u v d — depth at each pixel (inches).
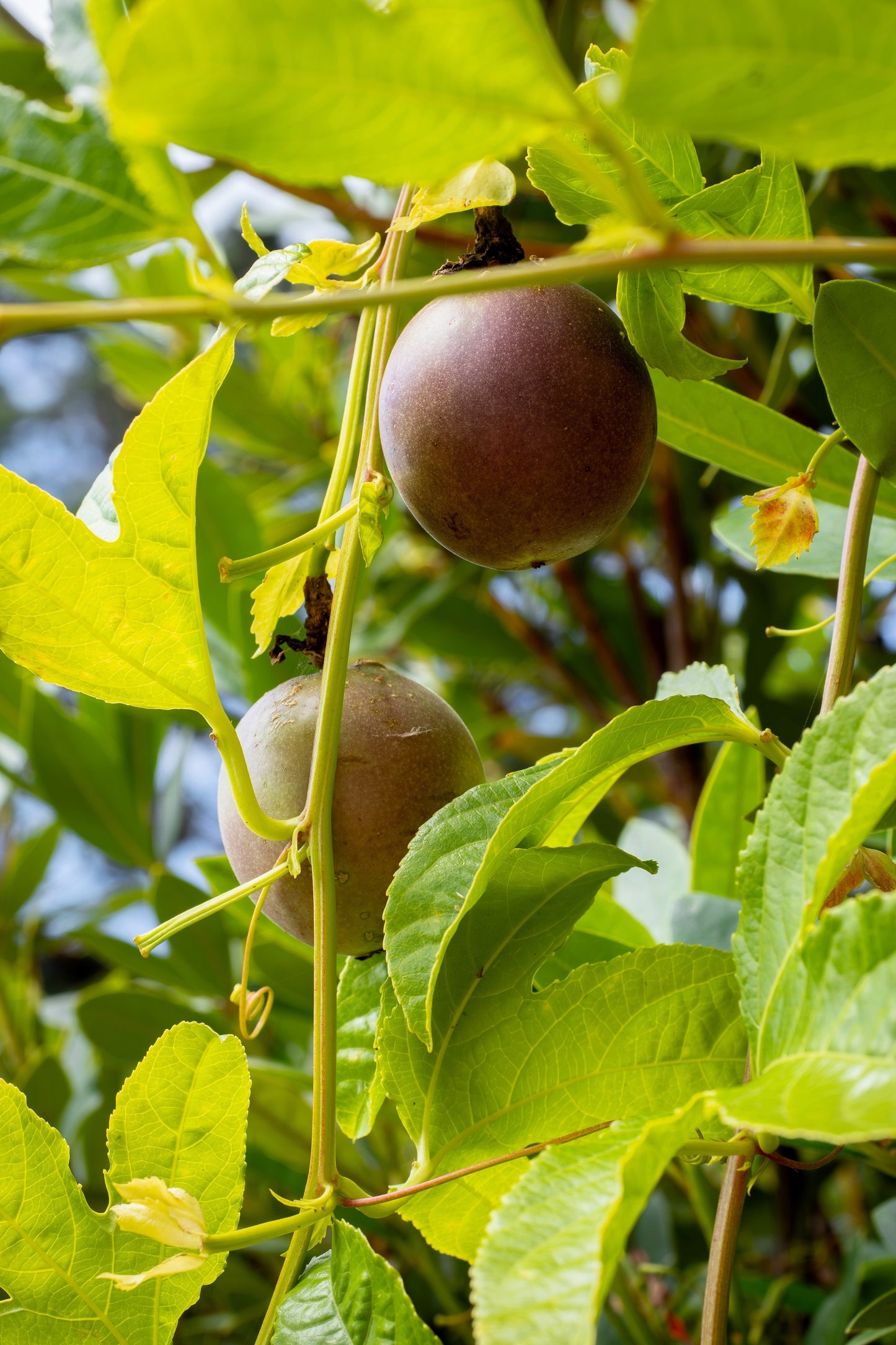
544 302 17.7
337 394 39.4
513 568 18.3
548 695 45.0
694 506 34.8
